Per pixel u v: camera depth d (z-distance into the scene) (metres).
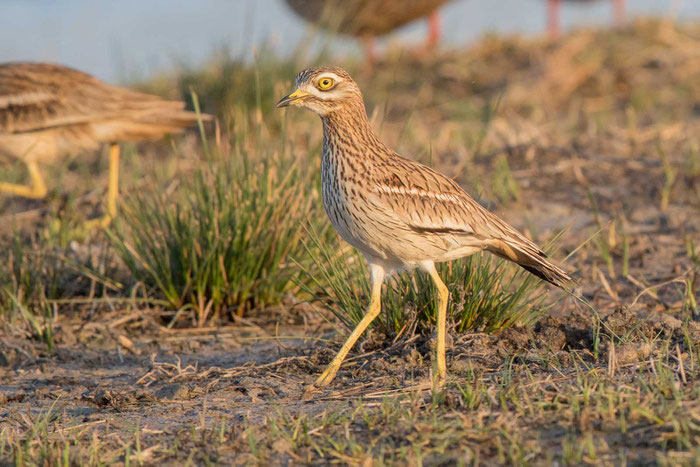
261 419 7.54
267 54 18.94
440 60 24.86
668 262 11.88
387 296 9.48
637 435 6.46
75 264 11.95
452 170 15.87
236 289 11.34
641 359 8.15
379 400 7.72
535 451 6.34
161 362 9.92
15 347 10.28
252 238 11.45
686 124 18.53
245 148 12.10
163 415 7.87
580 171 15.49
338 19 20.48
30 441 7.08
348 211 8.41
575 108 21.20
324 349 9.39
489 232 8.46
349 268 10.12
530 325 9.40
